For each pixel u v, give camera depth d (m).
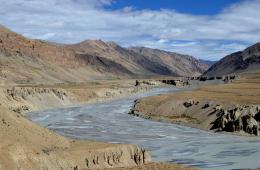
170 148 101.44
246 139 115.88
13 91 183.62
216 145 106.19
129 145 74.25
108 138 112.94
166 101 173.25
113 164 69.00
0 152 55.94
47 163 59.97
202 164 84.81
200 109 152.00
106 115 167.38
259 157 91.50
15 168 55.31
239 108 134.25
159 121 151.88
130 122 148.00
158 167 69.88
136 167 68.31
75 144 74.00
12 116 67.88
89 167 65.19
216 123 133.62
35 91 196.12
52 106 195.12
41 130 71.12
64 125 136.62
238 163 85.81
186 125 141.50
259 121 126.31
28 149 61.09
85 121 147.88
